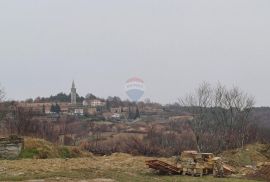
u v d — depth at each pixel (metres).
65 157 39.38
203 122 64.38
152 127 77.75
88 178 25.88
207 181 27.25
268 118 80.75
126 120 104.69
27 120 59.00
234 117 63.78
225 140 60.53
